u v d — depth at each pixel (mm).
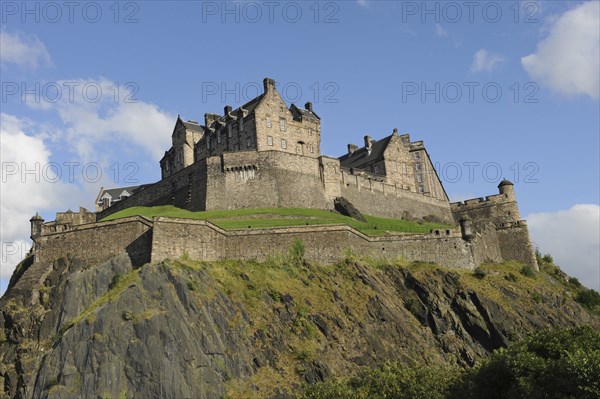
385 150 182250
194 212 138125
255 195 141875
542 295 127875
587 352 78562
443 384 87375
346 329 106375
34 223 134625
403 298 119688
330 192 150875
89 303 103500
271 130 159375
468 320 116812
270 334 101125
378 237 127750
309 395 88250
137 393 88750
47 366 91375
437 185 190375
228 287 105375
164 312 95188
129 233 110500
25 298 108062
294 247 117500
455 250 132125
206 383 91375
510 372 79938
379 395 86688
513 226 146375
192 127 179000
